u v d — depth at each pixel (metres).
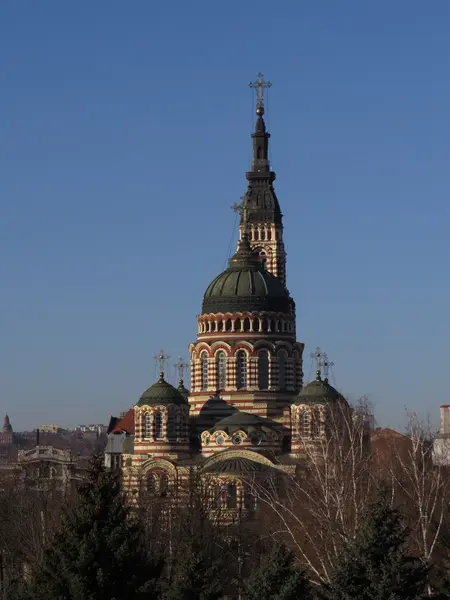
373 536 114.56
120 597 118.62
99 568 117.81
